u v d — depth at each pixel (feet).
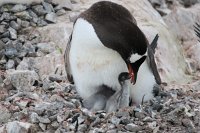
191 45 68.49
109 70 43.98
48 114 41.83
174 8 71.87
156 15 66.49
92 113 41.98
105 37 42.65
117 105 43.52
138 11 63.72
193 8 73.10
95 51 43.45
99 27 42.98
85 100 44.62
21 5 58.13
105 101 44.34
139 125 40.34
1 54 53.67
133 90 45.37
